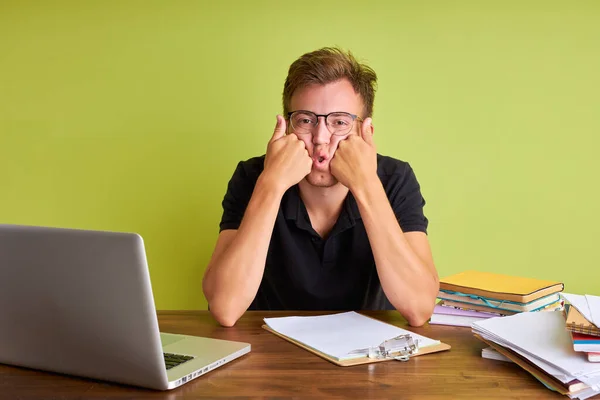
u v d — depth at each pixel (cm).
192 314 159
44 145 240
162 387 105
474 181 233
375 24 231
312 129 168
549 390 105
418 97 232
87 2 236
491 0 229
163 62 236
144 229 241
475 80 231
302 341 129
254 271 154
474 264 235
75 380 112
